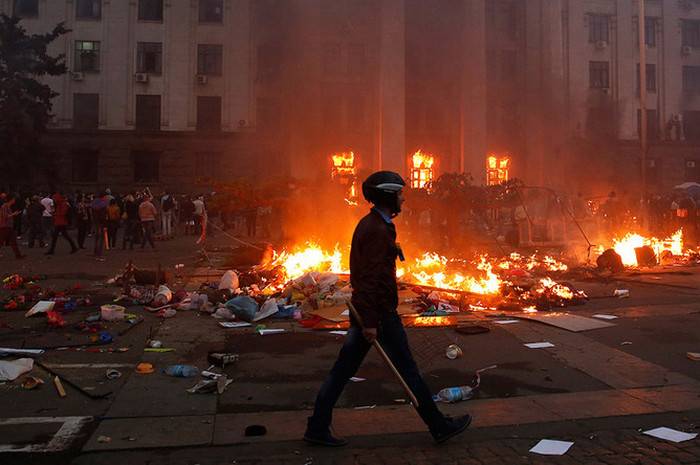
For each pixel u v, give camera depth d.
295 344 5.48
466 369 4.75
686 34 38.16
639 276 10.67
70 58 33.34
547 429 3.51
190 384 4.30
